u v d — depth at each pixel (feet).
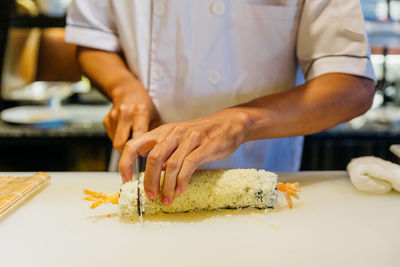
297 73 2.82
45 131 4.27
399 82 5.27
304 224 1.82
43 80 5.38
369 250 1.63
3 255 1.61
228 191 1.88
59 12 4.87
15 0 4.67
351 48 2.27
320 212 1.92
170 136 1.88
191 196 1.87
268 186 1.89
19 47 5.35
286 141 2.89
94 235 1.74
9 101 5.28
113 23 2.77
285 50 2.60
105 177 2.36
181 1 2.48
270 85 2.66
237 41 2.56
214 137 1.93
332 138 4.28
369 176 2.08
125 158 1.90
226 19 2.52
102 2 2.69
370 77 2.29
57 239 1.71
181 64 2.59
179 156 1.81
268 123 2.11
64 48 5.24
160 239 1.71
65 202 2.03
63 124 4.56
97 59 2.73
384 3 4.47
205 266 1.55
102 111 5.32
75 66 5.30
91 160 4.43
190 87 2.62
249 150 2.74
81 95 5.85
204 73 2.60
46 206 1.99
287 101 2.20
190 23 2.52
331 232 1.75
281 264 1.56
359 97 2.25
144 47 2.63
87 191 1.90
